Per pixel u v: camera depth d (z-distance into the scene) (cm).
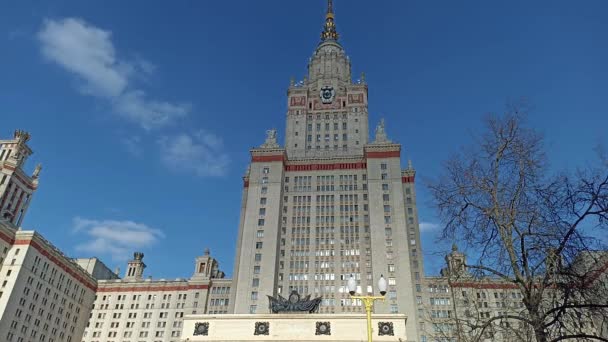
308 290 11094
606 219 1886
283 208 12488
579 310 1903
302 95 14912
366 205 12262
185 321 7438
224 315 7406
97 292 13925
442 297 10731
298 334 7106
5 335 10075
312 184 12812
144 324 13100
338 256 11531
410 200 12625
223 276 14362
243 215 12850
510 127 2245
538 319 1848
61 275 12412
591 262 1900
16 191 12900
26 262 11038
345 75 15650
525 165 2141
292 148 13912
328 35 17488
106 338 13062
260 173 12838
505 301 2175
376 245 11262
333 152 13650
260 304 10619
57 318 12050
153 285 13750
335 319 7181
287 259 11656
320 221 12181
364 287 10912
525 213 2055
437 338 2547
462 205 2242
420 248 11756
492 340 2327
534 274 1980
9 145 13475
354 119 14162
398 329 6975
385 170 12488
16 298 10556
